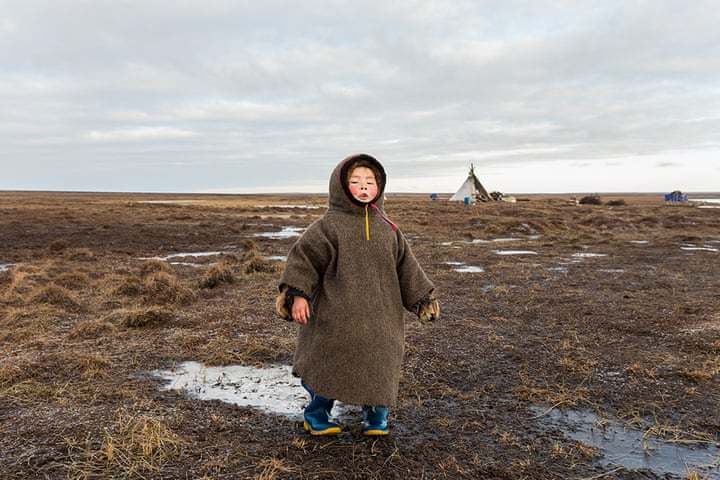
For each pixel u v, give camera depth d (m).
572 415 4.02
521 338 6.12
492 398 4.35
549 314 7.34
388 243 3.27
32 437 3.42
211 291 8.88
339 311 3.15
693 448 3.50
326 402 3.52
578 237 19.78
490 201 56.22
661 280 10.27
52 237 18.92
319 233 3.19
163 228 23.34
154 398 4.21
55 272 10.90
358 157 3.26
